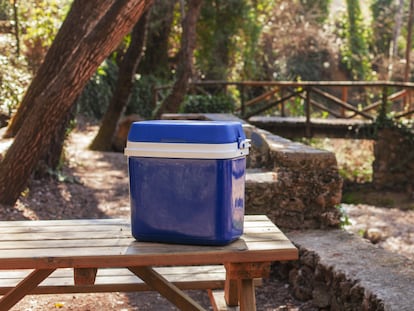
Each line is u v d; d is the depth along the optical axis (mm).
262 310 4441
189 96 13164
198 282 3623
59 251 2555
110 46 6348
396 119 13148
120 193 8773
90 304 4336
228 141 2541
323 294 4309
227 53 19922
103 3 7746
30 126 6477
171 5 20234
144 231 2658
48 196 7785
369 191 13094
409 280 3781
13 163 6551
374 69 28859
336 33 27469
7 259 2473
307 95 13219
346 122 13078
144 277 2695
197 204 2576
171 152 2564
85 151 12844
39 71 8211
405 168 13062
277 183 5195
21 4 13000
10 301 2650
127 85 13180
